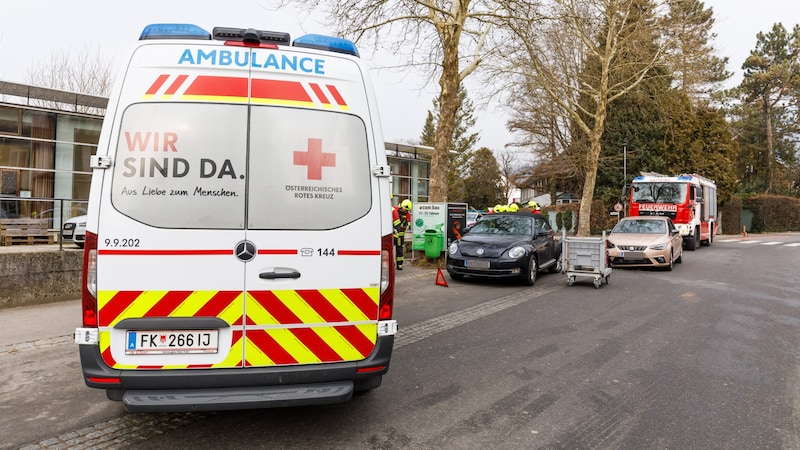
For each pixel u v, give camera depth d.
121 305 3.22
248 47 3.44
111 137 3.22
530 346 6.11
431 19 14.15
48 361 5.35
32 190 16.02
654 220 15.03
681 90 25.88
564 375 5.07
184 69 3.34
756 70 50.06
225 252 3.32
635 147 35.19
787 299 9.48
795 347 6.16
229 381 3.29
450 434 3.74
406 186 26.34
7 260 7.76
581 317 7.72
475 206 54.53
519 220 12.07
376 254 3.61
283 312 3.41
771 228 43.16
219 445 3.51
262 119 3.41
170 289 3.26
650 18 22.31
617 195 35.50
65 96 16.06
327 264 3.49
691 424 3.95
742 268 14.58
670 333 6.78
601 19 22.08
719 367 5.36
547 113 29.52
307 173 3.46
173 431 3.73
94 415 3.99
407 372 5.13
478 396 4.49
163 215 3.26
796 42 47.91
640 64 23.55
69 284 8.43
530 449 3.52
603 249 10.49
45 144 16.28
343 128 3.56
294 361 3.45
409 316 7.75
